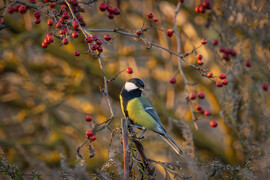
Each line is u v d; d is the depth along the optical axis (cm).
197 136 1184
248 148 884
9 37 1173
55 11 575
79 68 1278
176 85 1310
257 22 1007
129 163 545
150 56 1325
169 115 1200
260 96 970
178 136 1128
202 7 820
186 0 1277
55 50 1216
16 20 1262
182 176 557
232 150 1088
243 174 593
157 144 1001
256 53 1062
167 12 1238
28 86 1327
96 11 1154
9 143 1119
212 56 1129
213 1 966
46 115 1321
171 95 1274
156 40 1279
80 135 1121
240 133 940
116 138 575
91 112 1221
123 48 1302
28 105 1362
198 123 1323
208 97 1273
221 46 889
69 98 1351
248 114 946
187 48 1186
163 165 558
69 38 552
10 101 1346
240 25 1014
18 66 1316
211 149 1173
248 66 927
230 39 973
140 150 572
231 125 964
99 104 1269
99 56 550
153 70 1365
